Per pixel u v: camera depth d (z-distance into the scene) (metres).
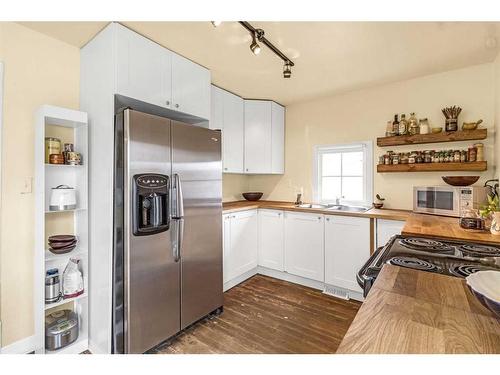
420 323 0.67
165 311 1.89
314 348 1.85
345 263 2.63
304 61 2.32
